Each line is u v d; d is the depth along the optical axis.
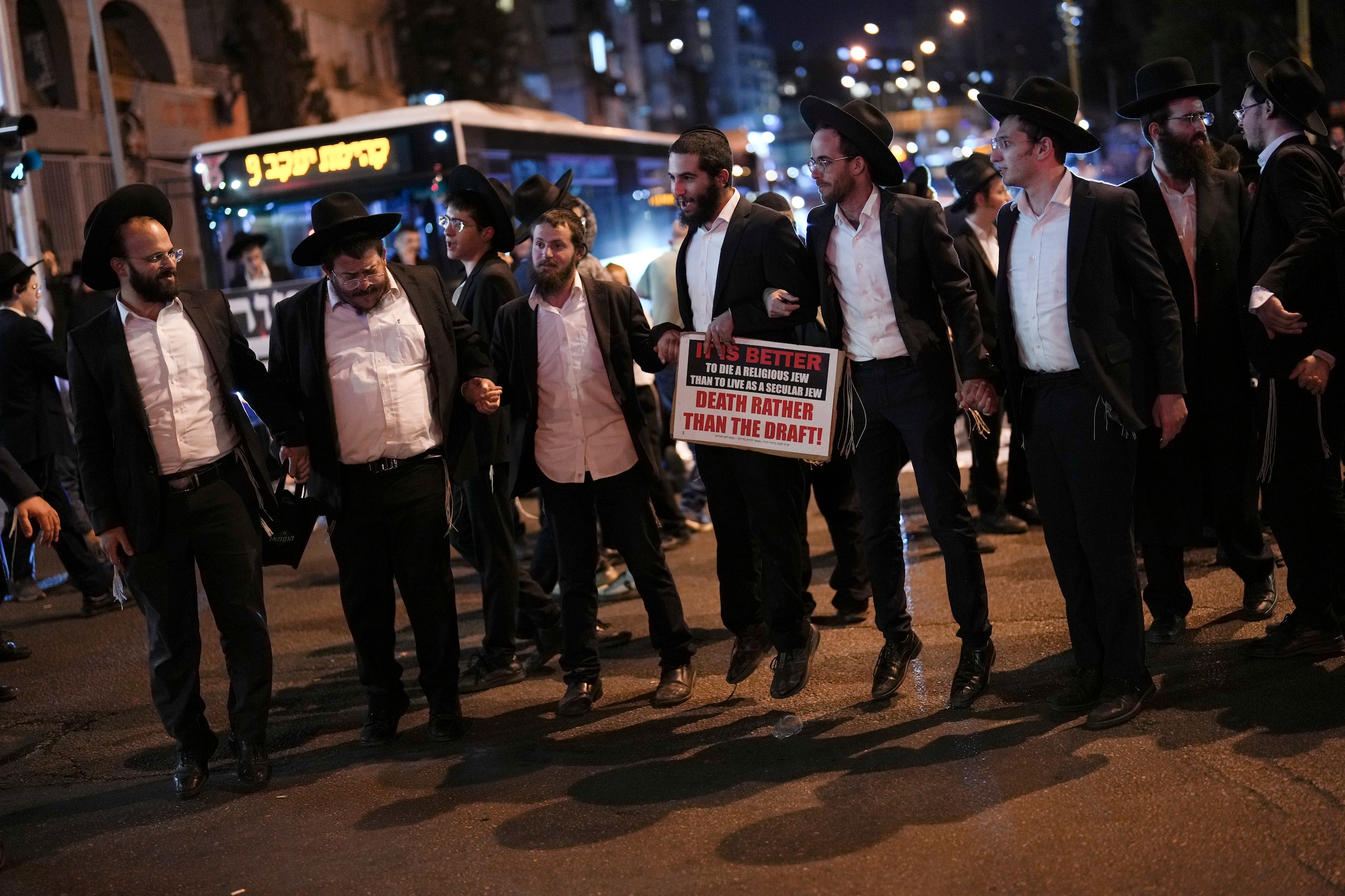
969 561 4.92
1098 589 4.61
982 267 7.55
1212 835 3.67
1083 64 62.03
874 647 5.87
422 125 12.76
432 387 5.18
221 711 5.98
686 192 5.04
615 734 5.07
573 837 4.10
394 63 39.56
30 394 7.90
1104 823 3.81
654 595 5.38
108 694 6.36
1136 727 4.51
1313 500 4.96
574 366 5.24
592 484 5.32
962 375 4.75
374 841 4.23
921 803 4.08
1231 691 4.77
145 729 5.77
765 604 5.23
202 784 4.87
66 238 23.08
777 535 5.13
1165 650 5.38
